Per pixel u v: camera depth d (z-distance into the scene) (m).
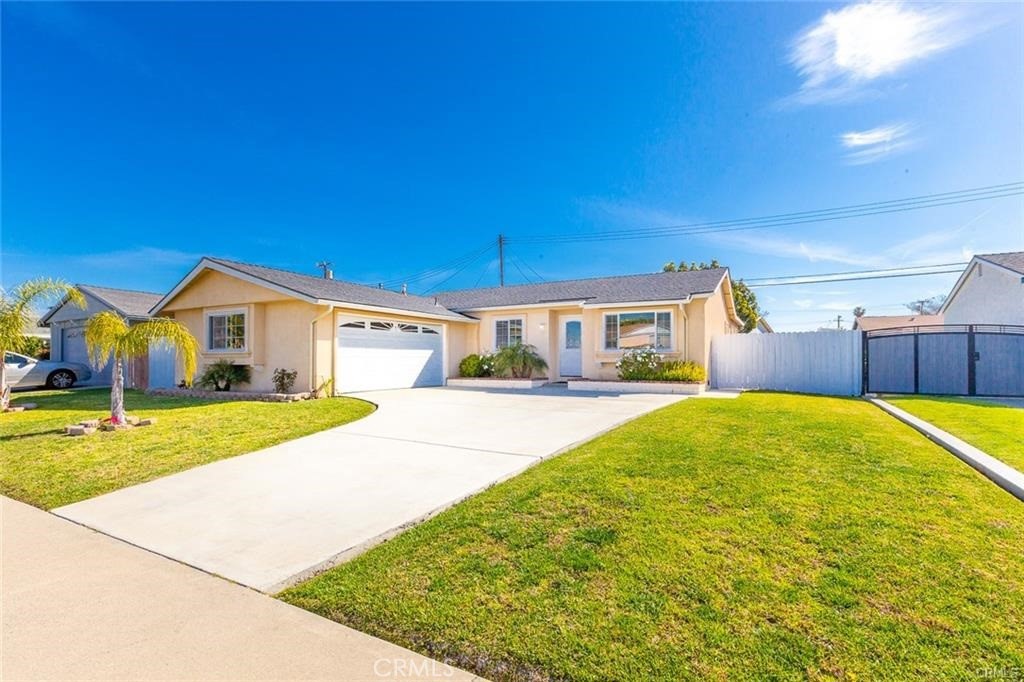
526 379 15.55
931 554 3.04
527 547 3.31
